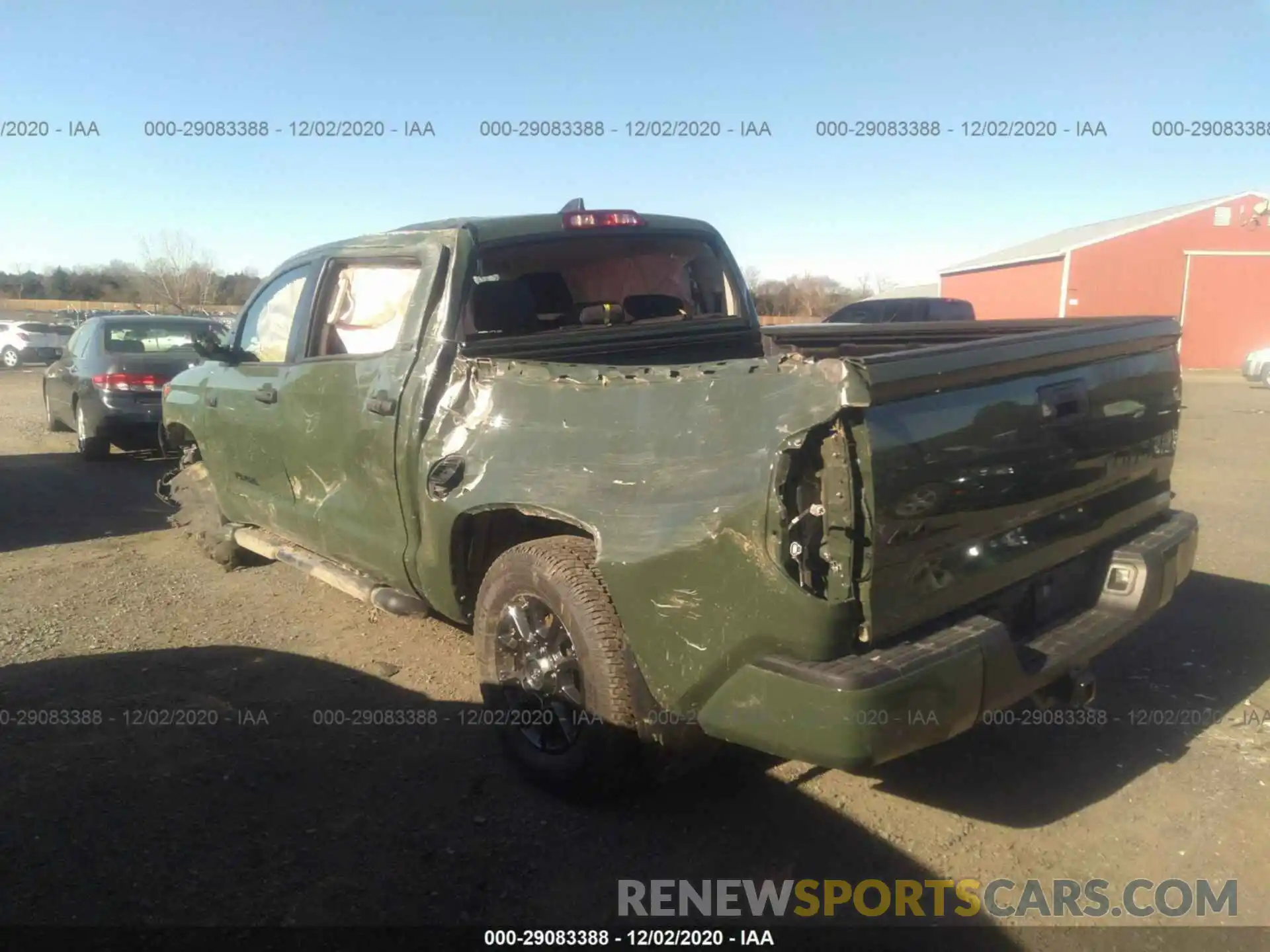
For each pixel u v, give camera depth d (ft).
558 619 11.50
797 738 9.09
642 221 16.10
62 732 13.55
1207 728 13.33
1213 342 94.12
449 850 10.81
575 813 11.55
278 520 17.28
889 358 8.74
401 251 14.30
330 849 10.82
